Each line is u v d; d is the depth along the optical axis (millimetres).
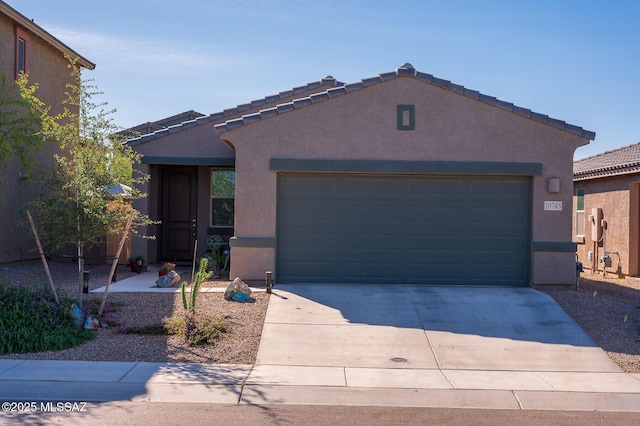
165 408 7434
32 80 18016
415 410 7617
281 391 8188
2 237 16578
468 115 14258
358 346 10328
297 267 14438
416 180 14469
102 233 11547
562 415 7559
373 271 14438
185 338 10359
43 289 11492
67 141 11602
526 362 9805
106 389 8070
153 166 18172
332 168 14180
